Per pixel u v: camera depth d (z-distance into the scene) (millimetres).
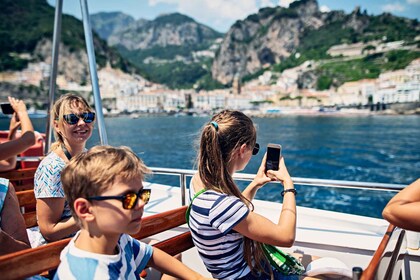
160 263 1416
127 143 56375
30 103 145625
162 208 2805
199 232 1457
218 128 1440
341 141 53938
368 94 145500
